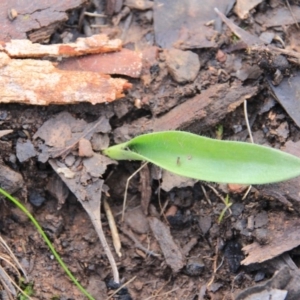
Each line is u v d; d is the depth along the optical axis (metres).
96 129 0.45
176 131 0.43
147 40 0.48
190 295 0.44
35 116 0.45
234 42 0.47
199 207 0.45
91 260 0.45
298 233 0.43
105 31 0.48
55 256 0.45
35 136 0.45
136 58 0.46
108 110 0.45
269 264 0.43
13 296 0.43
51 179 0.45
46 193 0.45
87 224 0.45
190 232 0.45
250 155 0.42
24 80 0.44
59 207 0.45
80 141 0.44
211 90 0.45
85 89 0.45
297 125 0.45
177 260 0.45
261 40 0.46
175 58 0.46
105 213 0.45
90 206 0.44
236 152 0.42
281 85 0.45
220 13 0.47
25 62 0.44
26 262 0.44
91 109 0.45
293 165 0.41
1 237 0.44
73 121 0.45
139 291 0.45
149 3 0.48
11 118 0.45
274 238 0.43
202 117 0.45
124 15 0.48
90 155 0.44
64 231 0.45
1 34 0.46
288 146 0.44
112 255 0.44
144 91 0.46
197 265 0.45
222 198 0.45
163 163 0.43
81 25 0.48
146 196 0.45
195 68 0.46
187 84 0.46
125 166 0.46
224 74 0.46
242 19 0.47
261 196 0.44
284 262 0.43
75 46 0.45
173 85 0.46
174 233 0.45
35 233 0.45
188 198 0.45
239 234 0.44
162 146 0.43
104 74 0.45
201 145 0.43
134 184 0.46
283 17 0.48
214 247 0.45
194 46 0.47
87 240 0.45
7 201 0.45
